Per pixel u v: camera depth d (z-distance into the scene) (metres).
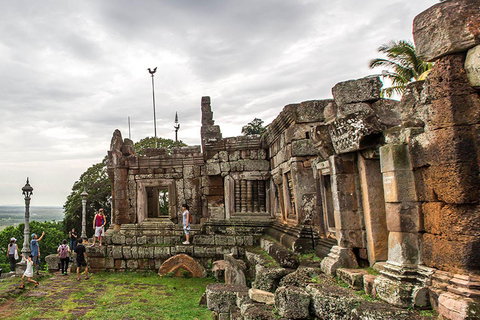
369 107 6.17
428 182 4.65
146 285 11.96
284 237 10.02
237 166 14.64
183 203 15.54
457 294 3.90
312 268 6.68
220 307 6.96
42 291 11.19
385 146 5.14
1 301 9.84
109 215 32.16
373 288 4.95
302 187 9.71
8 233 30.28
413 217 4.83
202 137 16.89
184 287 11.64
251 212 14.38
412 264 4.73
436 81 4.38
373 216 5.95
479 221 3.99
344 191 6.38
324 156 7.07
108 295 10.63
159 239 14.77
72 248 17.31
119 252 14.18
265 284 7.13
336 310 4.86
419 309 4.30
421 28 4.53
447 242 4.22
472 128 4.10
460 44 4.09
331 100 10.04
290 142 10.29
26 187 15.46
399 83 18.64
